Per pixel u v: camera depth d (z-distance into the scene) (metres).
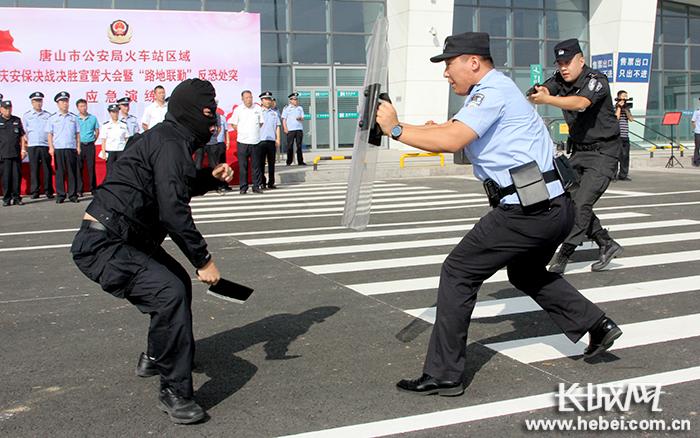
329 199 13.59
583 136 6.79
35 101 14.02
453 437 3.50
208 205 12.79
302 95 23.69
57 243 9.13
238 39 16.08
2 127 13.10
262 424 3.67
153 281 3.65
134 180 3.70
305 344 4.96
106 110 15.48
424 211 11.62
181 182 3.63
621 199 12.78
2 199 14.11
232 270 7.36
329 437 3.51
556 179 3.95
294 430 3.60
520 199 3.82
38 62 14.97
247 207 12.46
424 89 23.92
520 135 3.88
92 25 15.21
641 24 26.92
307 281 6.84
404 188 15.34
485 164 3.93
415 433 3.55
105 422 3.72
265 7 22.94
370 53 3.93
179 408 3.68
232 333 5.23
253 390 4.13
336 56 23.97
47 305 6.09
